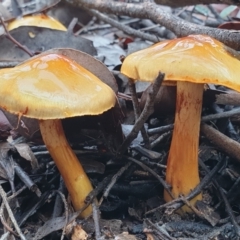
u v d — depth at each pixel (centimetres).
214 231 19
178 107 20
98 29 44
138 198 21
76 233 18
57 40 31
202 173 22
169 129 23
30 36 30
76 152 22
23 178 20
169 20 30
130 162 21
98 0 36
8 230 18
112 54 35
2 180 22
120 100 25
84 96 17
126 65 18
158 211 20
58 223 19
